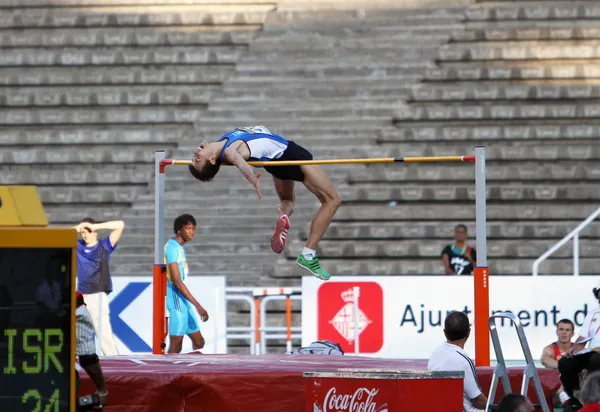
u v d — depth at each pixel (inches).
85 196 2010.3
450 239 1863.9
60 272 592.4
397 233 1871.3
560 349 1212.5
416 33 2242.9
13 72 2258.9
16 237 587.2
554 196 1927.9
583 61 2156.7
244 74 2196.1
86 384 858.1
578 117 2059.5
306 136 2042.3
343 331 1534.2
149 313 1496.1
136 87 2215.8
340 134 2048.5
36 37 2293.3
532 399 910.4
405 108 2091.5
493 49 2167.8
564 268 1776.6
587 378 685.9
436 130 2033.7
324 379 721.0
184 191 1979.6
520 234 1868.8
